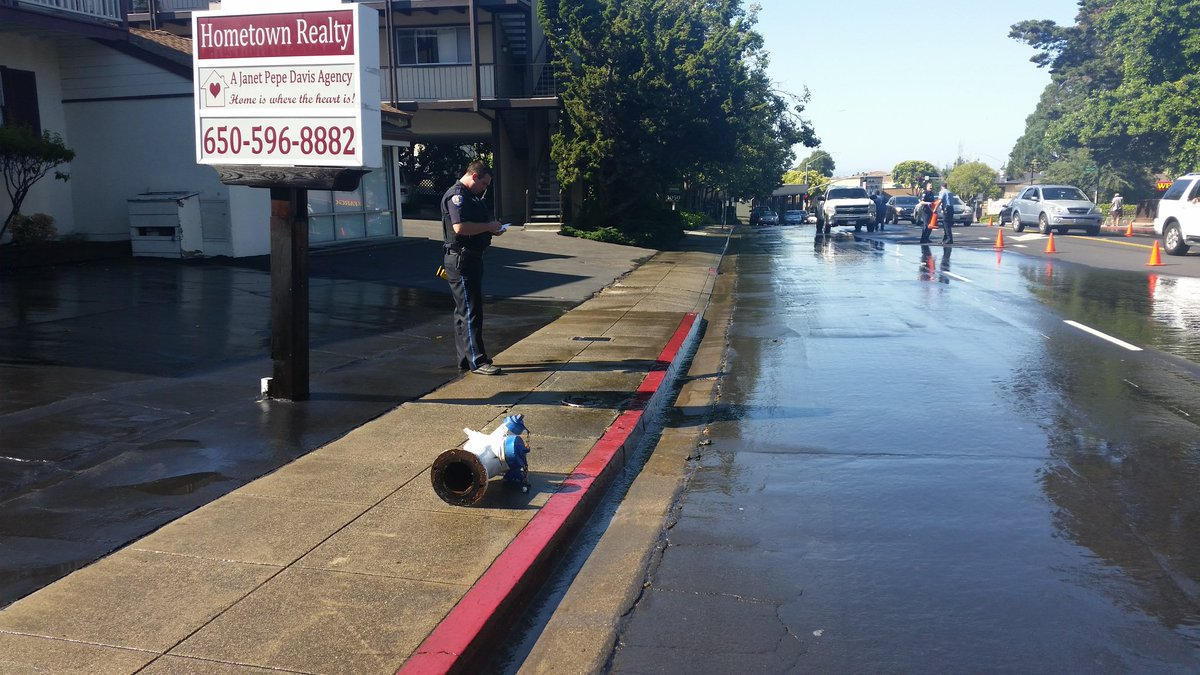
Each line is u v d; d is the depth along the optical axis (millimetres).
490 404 7840
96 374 8062
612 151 27672
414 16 31422
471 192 8773
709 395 8961
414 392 8148
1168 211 23719
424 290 14516
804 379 9570
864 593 4609
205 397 7574
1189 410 8164
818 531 5449
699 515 5742
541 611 4461
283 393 7617
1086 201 34281
